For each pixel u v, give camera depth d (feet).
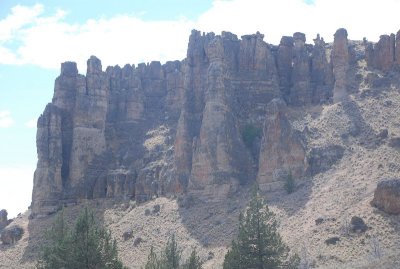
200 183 429.79
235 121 454.81
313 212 340.39
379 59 480.23
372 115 427.74
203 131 440.04
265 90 484.74
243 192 416.26
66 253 227.20
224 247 343.46
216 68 455.63
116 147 527.81
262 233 250.37
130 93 552.00
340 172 380.99
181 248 363.76
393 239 290.15
